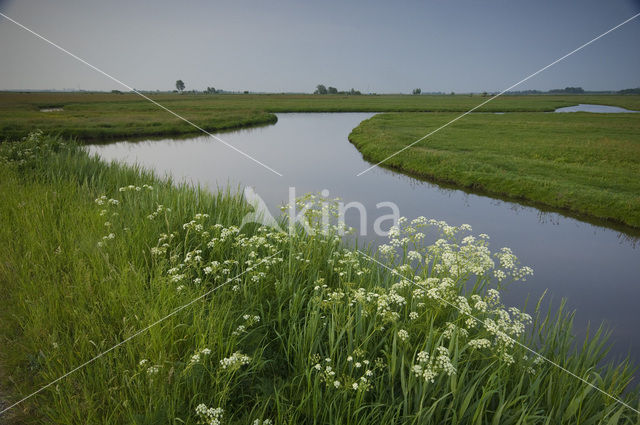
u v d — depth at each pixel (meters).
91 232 4.89
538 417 2.65
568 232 10.80
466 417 2.72
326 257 5.20
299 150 24.38
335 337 3.51
